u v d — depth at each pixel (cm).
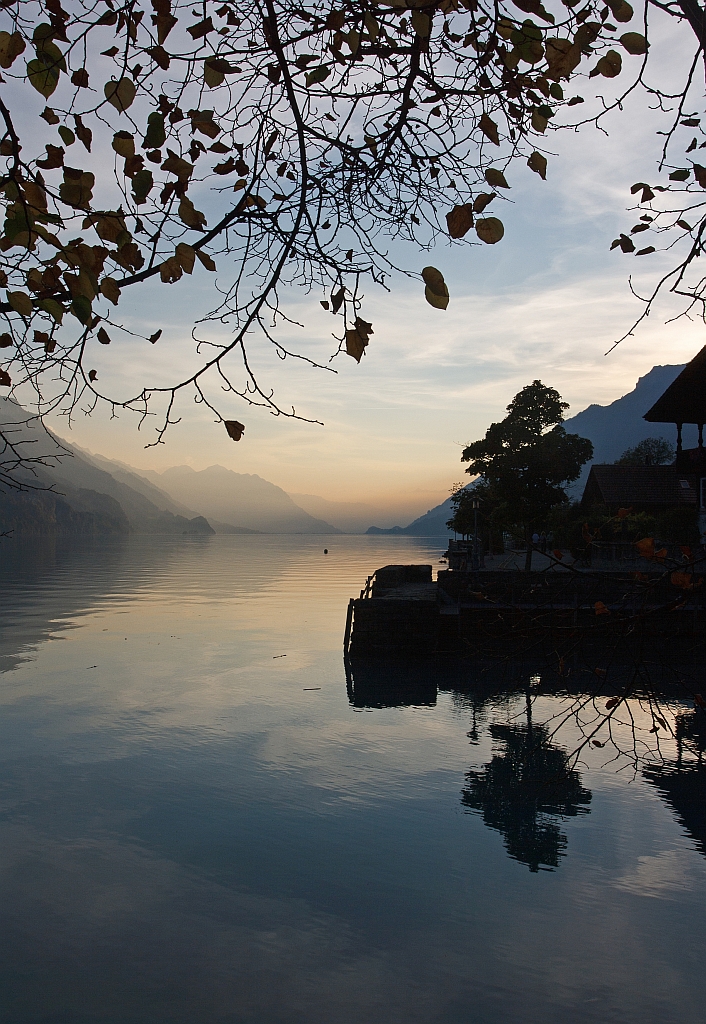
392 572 3625
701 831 1231
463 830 1227
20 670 2550
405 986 820
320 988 820
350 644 2764
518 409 3659
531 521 3641
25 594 5381
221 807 1322
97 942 905
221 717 1947
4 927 935
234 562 10969
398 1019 761
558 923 955
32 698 2150
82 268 259
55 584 6341
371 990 815
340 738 1752
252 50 306
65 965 858
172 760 1587
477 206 300
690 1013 785
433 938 915
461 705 2075
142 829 1228
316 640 3266
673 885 1055
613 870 1096
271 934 923
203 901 1000
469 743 1714
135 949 892
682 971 859
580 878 1073
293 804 1338
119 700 2133
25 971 844
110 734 1788
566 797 1374
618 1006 789
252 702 2114
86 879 1060
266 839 1189
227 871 1082
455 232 303
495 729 1827
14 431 300
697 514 3556
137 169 280
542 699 2098
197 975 838
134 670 2570
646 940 919
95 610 4378
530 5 285
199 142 319
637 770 1520
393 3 286
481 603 2750
